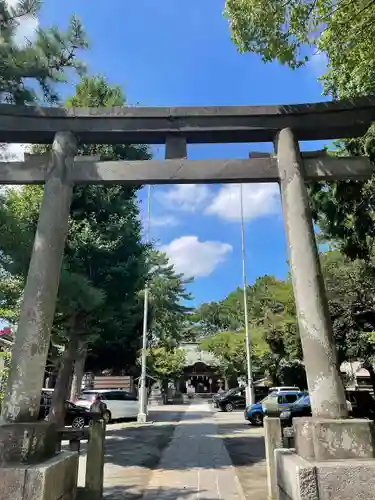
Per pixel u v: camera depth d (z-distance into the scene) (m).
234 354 34.16
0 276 7.63
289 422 13.73
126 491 7.38
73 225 13.21
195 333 58.38
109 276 14.35
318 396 4.53
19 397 4.57
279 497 4.73
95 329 15.15
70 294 8.15
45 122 5.96
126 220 14.46
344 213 8.95
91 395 21.91
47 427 4.50
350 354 13.76
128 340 26.48
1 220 6.50
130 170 5.81
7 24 6.45
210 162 5.86
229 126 5.95
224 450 12.42
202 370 50.31
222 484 7.87
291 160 5.67
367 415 15.98
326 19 6.55
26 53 6.45
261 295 29.75
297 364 27.14
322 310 4.88
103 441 6.43
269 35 6.66
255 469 9.42
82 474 8.69
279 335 23.09
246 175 5.78
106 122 5.98
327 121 5.88
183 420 23.33
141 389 23.08
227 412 29.77
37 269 5.16
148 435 16.25
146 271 16.22
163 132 5.99
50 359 18.22
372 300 13.48
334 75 8.31
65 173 5.71
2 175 5.77
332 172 5.78
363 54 7.09
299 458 4.25
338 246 12.44
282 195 5.63
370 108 5.89
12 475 3.76
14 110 5.93
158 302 42.09
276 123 5.93
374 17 6.46
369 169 5.82
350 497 3.72
